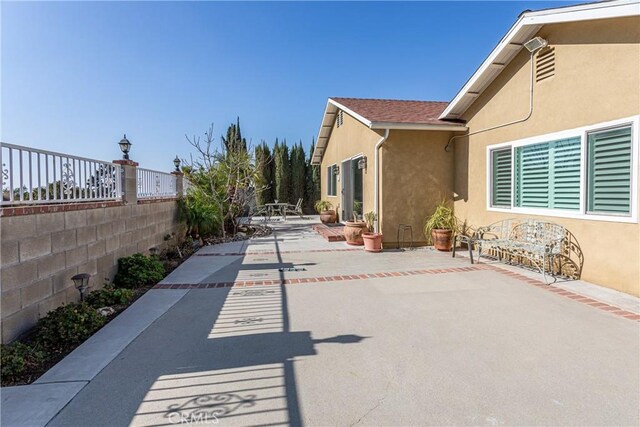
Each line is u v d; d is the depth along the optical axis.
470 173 9.13
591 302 4.90
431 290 5.60
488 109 8.37
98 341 3.78
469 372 3.04
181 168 13.17
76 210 4.75
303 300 5.15
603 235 5.55
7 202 3.46
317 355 3.39
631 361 3.22
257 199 20.89
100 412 2.52
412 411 2.50
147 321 4.38
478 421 2.38
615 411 2.47
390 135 9.55
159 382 2.93
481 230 8.08
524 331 3.94
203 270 7.21
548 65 6.55
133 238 6.86
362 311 4.65
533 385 2.83
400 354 3.40
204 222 11.01
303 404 2.59
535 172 7.01
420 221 9.82
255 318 4.45
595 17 5.26
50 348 3.60
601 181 5.61
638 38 4.96
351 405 2.58
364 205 10.98
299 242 10.93
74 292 4.68
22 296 3.64
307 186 24.27
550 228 6.50
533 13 6.22
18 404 2.62
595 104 5.62
